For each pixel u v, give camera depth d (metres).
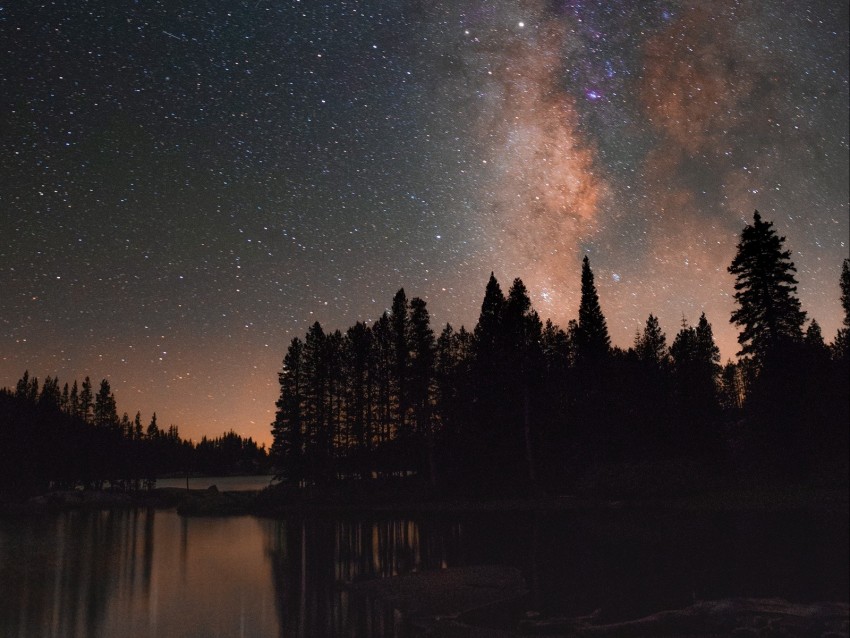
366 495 54.97
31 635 15.50
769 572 19.05
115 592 20.61
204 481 146.12
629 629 13.79
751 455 41.44
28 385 85.94
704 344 70.69
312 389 69.50
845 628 12.85
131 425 107.62
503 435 53.50
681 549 23.66
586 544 26.36
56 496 66.44
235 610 17.69
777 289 39.88
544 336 63.84
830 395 38.09
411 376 63.53
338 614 16.80
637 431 48.66
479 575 20.84
